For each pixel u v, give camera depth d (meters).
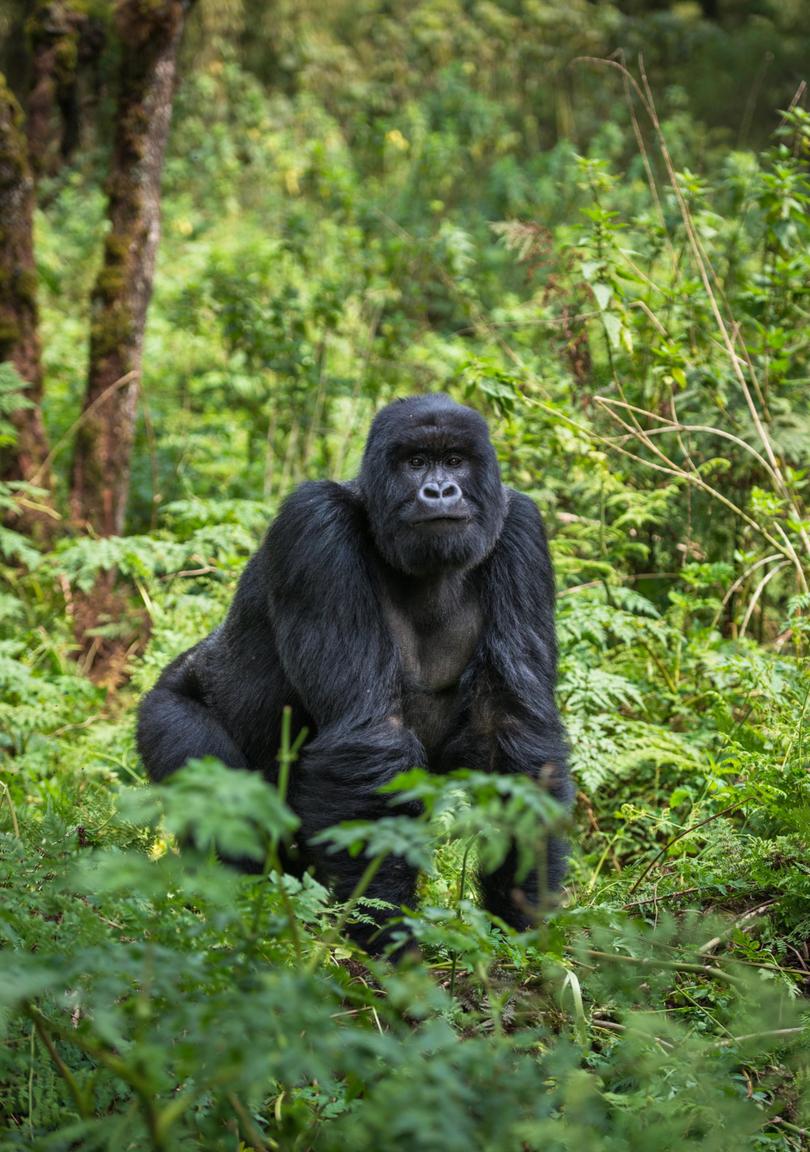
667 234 11.40
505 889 6.48
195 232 21.91
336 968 4.84
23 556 10.89
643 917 6.45
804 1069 4.77
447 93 26.88
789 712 7.39
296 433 13.63
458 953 5.51
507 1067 4.13
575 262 10.78
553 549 9.75
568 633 8.88
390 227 18.48
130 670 10.05
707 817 7.39
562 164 21.52
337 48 31.70
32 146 14.30
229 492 13.53
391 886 6.14
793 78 28.25
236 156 26.86
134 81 12.63
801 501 9.98
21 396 11.76
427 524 6.69
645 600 9.15
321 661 6.74
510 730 6.89
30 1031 4.68
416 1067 3.66
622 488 9.73
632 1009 5.33
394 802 3.72
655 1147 4.14
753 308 11.11
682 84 28.41
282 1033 3.56
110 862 3.45
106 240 12.71
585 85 29.27
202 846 3.05
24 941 4.56
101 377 12.66
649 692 8.84
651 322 10.77
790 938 6.19
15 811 6.62
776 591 10.00
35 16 14.48
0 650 9.83
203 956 3.95
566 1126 4.12
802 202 11.29
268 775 7.63
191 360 16.23
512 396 9.45
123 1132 3.87
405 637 7.19
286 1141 4.20
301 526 6.90
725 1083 4.62
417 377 13.70
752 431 10.14
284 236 17.39
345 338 15.67
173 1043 4.30
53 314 19.23
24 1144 4.22
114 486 12.73
